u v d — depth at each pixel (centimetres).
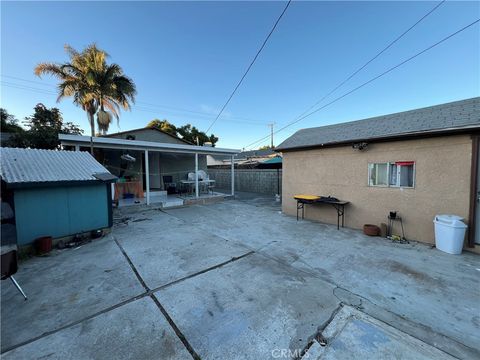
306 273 308
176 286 273
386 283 278
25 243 396
